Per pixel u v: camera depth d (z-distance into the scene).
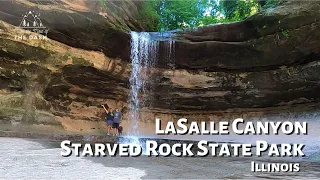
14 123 12.69
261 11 15.16
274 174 6.65
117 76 16.64
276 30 14.67
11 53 13.19
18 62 13.55
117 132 15.55
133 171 6.50
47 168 6.30
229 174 6.61
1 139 9.73
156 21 22.48
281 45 14.91
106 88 17.39
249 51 15.76
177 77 17.31
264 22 14.83
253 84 17.05
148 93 18.09
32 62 13.77
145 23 21.06
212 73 17.17
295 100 17.22
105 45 15.36
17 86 14.02
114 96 18.17
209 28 16.59
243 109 18.91
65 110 16.89
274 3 15.38
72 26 13.95
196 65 16.81
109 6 15.76
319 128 14.97
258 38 15.30
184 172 6.72
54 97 16.38
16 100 13.39
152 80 17.42
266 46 15.22
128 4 18.59
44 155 7.66
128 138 11.81
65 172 6.05
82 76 15.98
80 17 13.77
